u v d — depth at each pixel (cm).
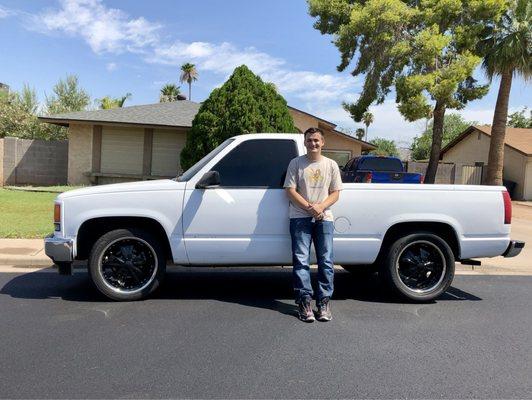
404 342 465
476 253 601
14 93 3222
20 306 553
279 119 1634
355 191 575
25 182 2156
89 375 374
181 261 567
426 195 587
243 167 575
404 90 1934
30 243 887
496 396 355
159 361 404
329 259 531
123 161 2055
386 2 1934
